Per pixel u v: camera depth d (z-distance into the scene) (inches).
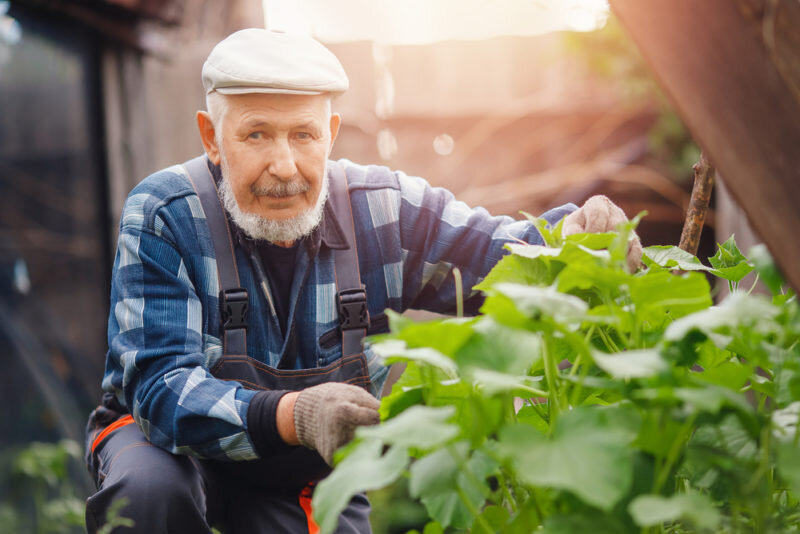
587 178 185.6
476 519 33.7
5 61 131.7
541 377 38.1
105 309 143.3
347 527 62.6
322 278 63.1
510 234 66.9
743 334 31.3
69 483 134.8
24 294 134.4
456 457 28.5
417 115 200.5
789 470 26.3
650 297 30.6
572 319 29.4
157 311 56.7
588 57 167.3
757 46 25.6
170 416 51.4
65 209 139.4
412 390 34.9
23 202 134.9
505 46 198.1
